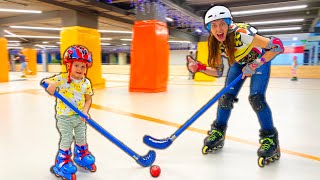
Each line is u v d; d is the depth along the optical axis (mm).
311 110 4586
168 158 2201
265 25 12406
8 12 9031
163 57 7504
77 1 7352
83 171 1930
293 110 4586
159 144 2014
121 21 10312
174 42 20766
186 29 12969
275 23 11719
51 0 7219
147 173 1898
